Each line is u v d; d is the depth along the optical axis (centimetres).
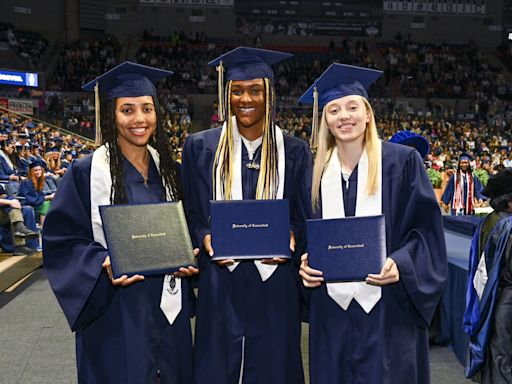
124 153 281
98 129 283
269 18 3322
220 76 308
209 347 290
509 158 2109
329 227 258
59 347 488
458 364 448
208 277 293
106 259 262
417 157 276
